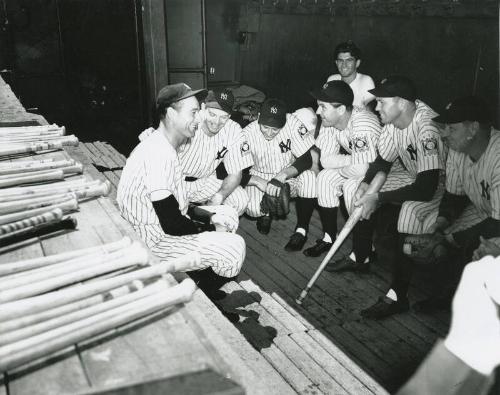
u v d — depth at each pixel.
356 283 3.78
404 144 3.79
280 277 3.87
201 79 7.12
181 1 6.75
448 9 4.72
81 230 1.97
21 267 1.59
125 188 2.74
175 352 1.28
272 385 2.21
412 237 3.26
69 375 1.19
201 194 4.18
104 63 8.62
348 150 4.28
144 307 1.41
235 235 2.92
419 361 2.88
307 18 7.18
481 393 1.07
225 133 3.98
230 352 1.91
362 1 5.99
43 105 9.08
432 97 5.11
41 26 8.70
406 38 5.39
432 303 3.41
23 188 2.23
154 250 2.81
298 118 4.45
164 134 2.75
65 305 1.41
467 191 3.38
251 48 8.71
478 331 1.07
